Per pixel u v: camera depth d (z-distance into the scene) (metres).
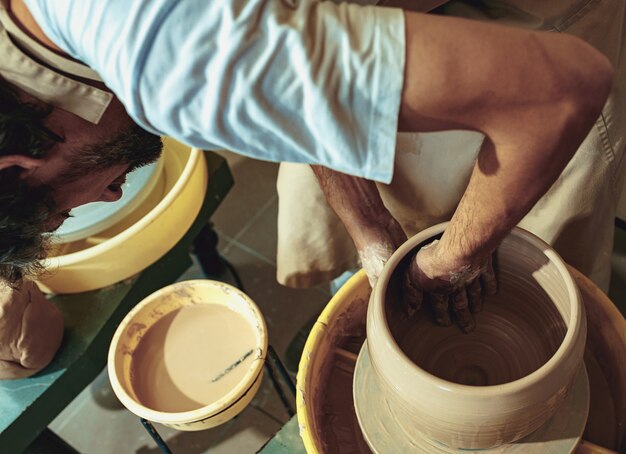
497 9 1.03
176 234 1.48
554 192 1.21
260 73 0.58
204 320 1.44
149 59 0.59
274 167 2.29
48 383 1.35
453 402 0.80
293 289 2.00
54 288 1.45
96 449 1.79
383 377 0.87
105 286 1.47
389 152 0.62
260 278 2.04
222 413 1.23
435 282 0.92
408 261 0.97
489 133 0.65
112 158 0.81
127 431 1.81
